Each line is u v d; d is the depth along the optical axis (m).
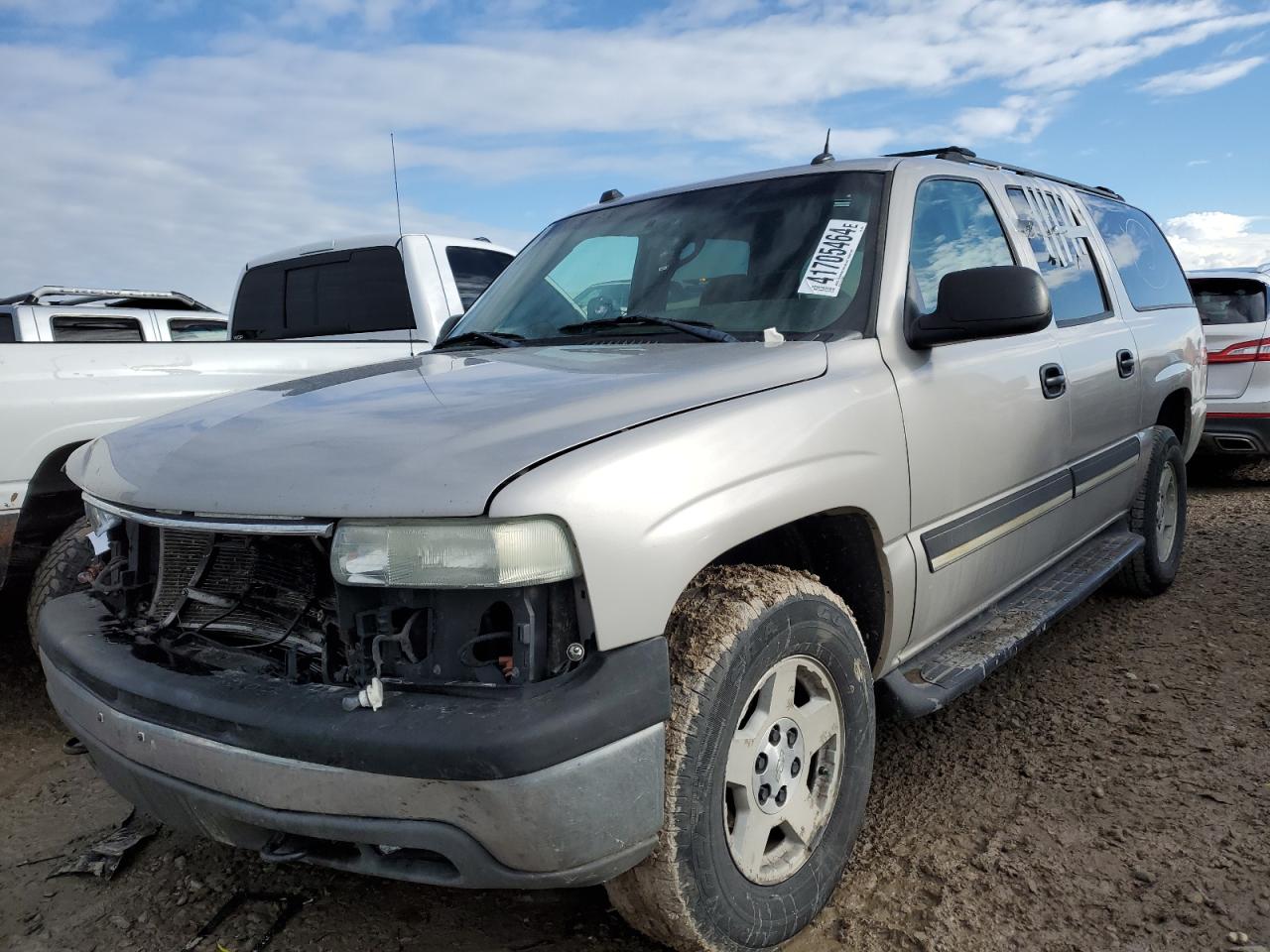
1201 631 4.25
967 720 3.43
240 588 2.12
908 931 2.26
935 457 2.67
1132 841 2.59
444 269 5.76
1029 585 3.59
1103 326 3.98
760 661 2.04
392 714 1.71
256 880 2.60
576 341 2.91
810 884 2.23
